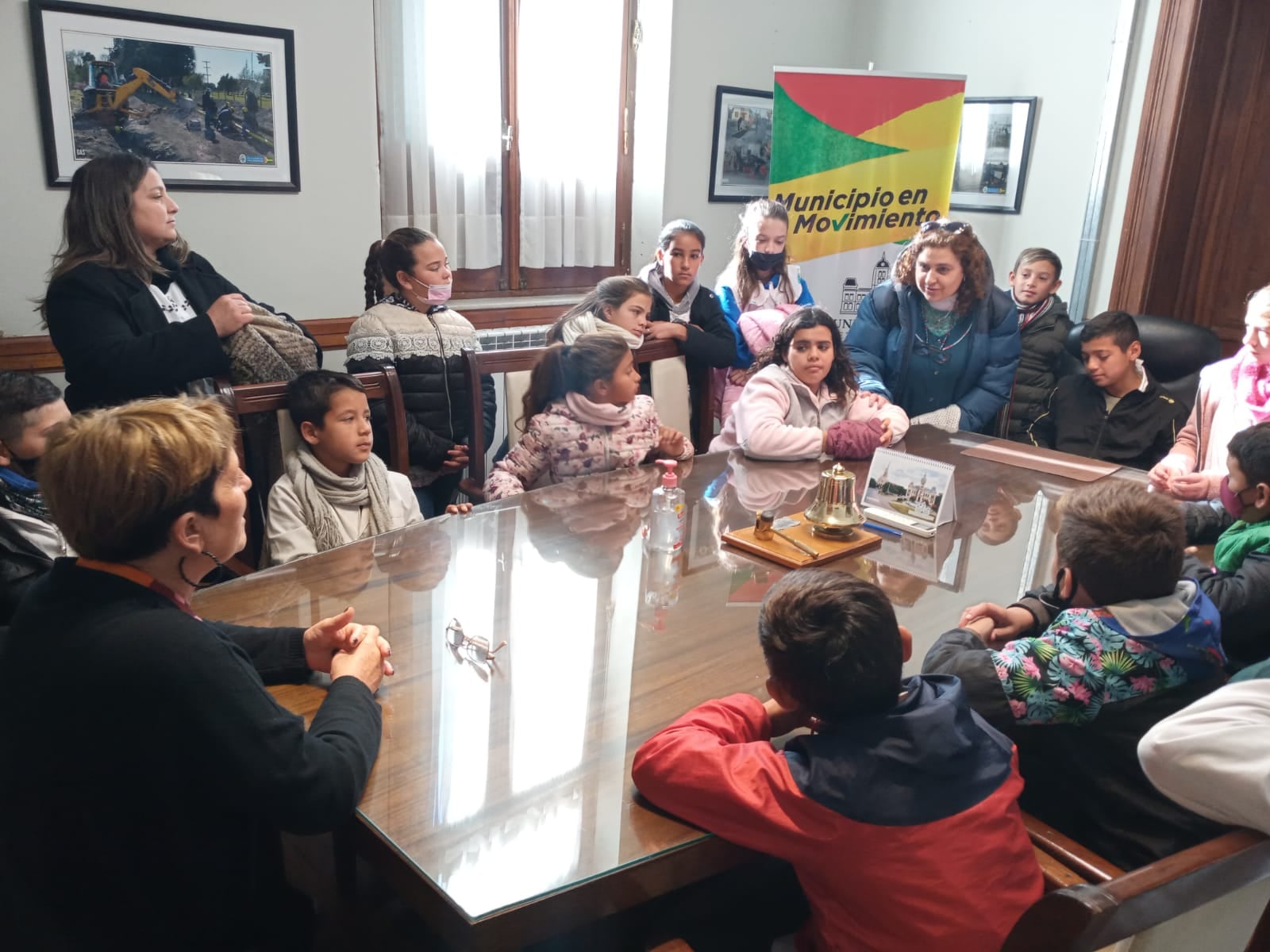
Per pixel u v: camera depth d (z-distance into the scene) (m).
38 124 2.81
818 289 3.89
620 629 1.49
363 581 1.63
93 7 2.80
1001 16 4.26
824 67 4.78
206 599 1.54
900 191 3.83
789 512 2.06
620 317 2.64
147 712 0.94
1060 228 4.21
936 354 2.87
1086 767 1.25
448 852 0.99
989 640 1.43
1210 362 3.21
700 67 4.29
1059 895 0.76
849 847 1.02
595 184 4.22
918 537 1.94
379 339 2.51
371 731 1.13
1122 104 3.89
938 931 1.00
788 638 1.07
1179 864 0.81
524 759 1.15
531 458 2.32
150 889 1.00
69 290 2.05
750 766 1.05
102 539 0.95
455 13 3.65
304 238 3.37
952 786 1.03
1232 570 1.64
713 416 2.92
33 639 0.96
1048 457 2.47
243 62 3.09
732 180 4.58
